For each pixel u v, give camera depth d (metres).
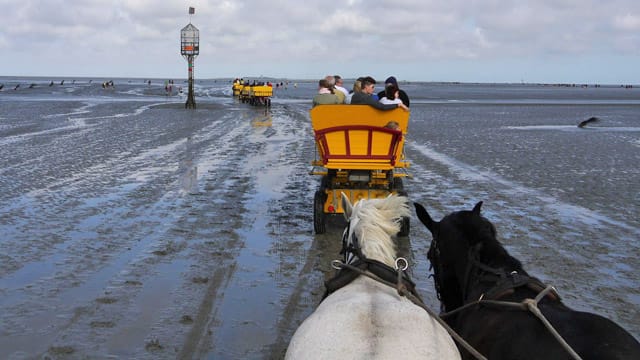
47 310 7.21
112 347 6.30
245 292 7.93
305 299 7.70
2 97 67.56
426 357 3.05
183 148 23.05
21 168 17.66
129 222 11.51
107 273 8.57
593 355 3.15
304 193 14.70
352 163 10.84
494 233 4.66
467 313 4.25
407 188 15.34
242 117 40.59
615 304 7.70
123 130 29.73
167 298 7.67
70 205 12.87
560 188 15.55
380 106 10.84
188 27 49.72
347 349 3.05
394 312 3.39
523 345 3.52
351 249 4.26
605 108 59.50
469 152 22.86
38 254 9.41
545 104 68.88
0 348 6.22
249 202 13.56
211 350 6.28
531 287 4.05
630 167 19.11
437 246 4.88
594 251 10.01
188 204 13.19
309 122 36.97
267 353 6.23
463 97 98.25
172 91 103.81
